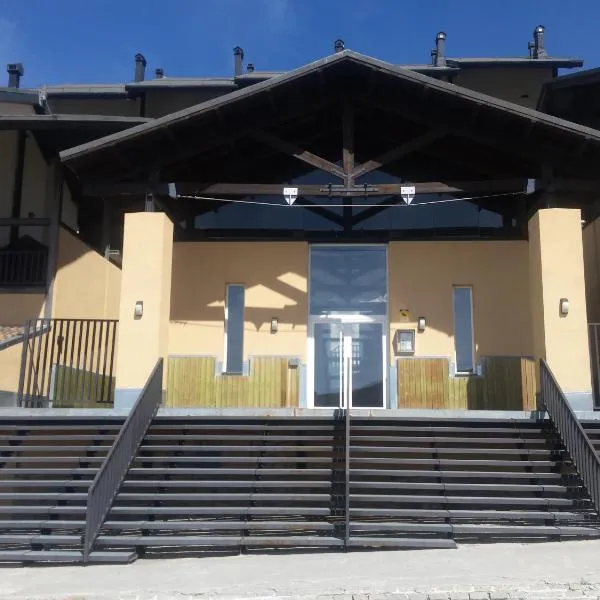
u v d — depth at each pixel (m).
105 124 11.73
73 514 8.13
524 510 8.21
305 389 11.78
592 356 12.65
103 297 14.52
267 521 8.00
